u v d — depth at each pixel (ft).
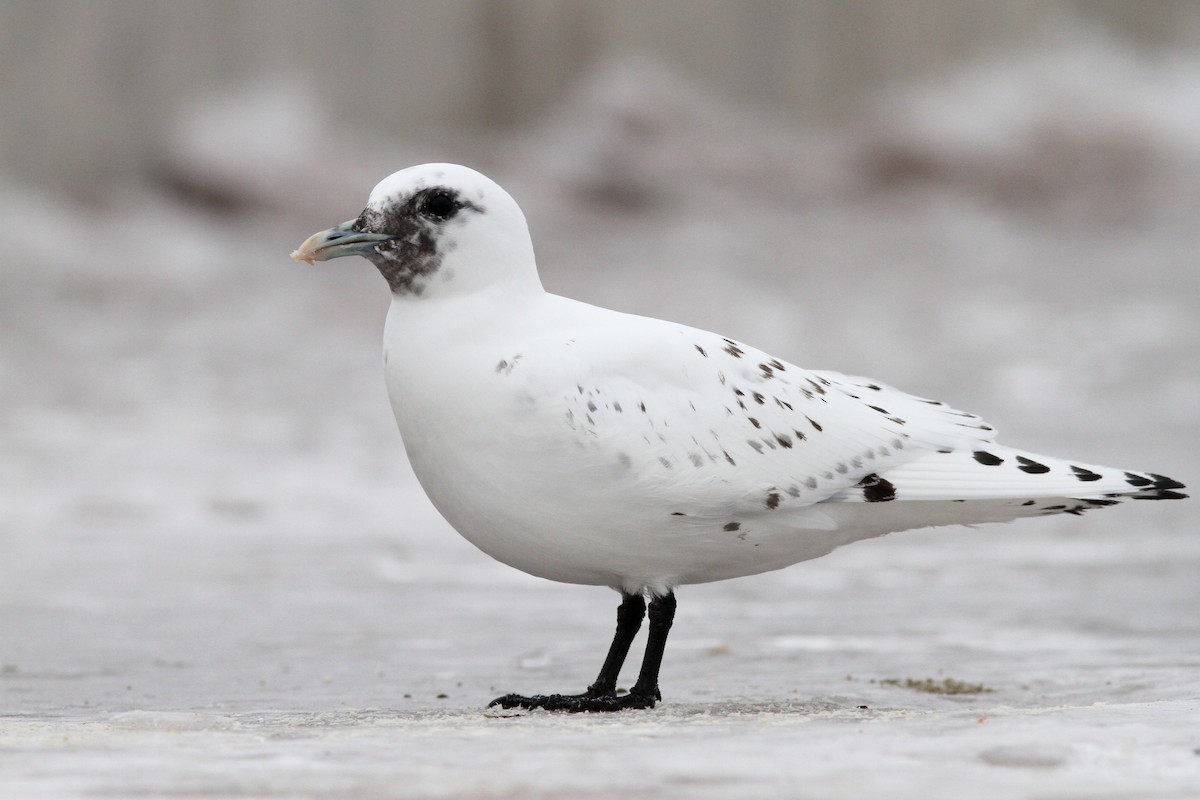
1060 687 24.09
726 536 21.54
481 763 15.29
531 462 20.81
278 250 116.37
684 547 21.47
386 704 22.88
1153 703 19.79
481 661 27.66
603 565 21.59
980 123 155.63
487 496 21.17
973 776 14.43
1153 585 35.14
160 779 14.48
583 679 25.68
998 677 25.07
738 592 35.78
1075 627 30.45
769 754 15.64
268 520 46.11
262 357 79.77
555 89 164.04
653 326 21.84
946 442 22.31
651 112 150.20
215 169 126.11
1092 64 165.78
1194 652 27.12
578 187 143.54
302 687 24.91
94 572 38.24
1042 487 21.67
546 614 33.06
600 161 144.77
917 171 152.66
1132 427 60.03
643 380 21.17
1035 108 156.04
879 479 21.75
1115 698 22.49
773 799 13.48
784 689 24.00
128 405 66.44
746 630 30.78
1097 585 35.37
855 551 41.45
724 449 21.13
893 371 75.31
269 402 68.03
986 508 22.24
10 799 13.62
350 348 83.25
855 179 153.38
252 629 31.24
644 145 147.54
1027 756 15.25
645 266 116.37
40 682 25.57
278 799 13.64
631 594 22.18
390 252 21.45
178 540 42.83
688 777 14.43
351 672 26.45
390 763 15.34
